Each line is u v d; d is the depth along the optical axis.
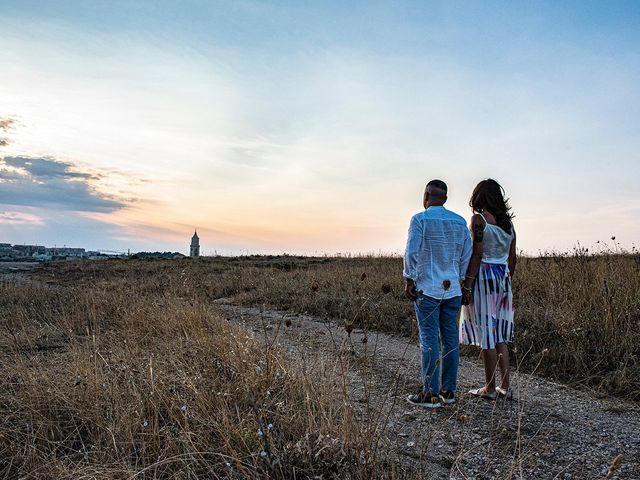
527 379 5.41
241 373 4.43
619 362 5.41
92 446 3.32
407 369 5.60
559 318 6.60
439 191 4.57
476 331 4.56
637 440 3.70
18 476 3.07
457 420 4.00
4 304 9.92
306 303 10.26
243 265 22.88
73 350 5.46
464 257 4.50
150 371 4.20
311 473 2.74
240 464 2.84
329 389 4.03
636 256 9.38
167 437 3.26
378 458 3.06
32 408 3.76
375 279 11.86
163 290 12.54
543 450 3.49
